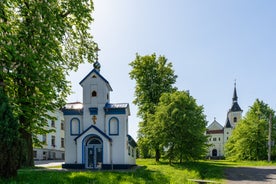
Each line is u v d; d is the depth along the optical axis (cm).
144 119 4034
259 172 2694
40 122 1970
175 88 4144
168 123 3253
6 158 1205
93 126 2875
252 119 5312
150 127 3447
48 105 2002
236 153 5650
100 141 2886
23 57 1700
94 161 2850
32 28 1869
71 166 2856
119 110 2931
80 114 2994
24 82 1795
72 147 2938
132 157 3256
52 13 1997
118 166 2798
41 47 1878
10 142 1211
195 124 3300
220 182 1911
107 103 3020
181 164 3359
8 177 1220
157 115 3334
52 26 1961
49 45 1891
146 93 4053
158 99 4041
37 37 1866
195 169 2709
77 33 2528
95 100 2994
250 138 5191
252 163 4247
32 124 1881
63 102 2314
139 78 4153
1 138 1184
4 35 1644
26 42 1853
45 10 1939
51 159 5684
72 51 2606
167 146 3341
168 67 4162
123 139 2884
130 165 2884
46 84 1844
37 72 1786
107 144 2838
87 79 3036
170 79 4178
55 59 1967
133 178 1562
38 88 1856
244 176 2364
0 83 1630
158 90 4075
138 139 4016
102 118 2953
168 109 3309
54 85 2050
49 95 1880
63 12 2341
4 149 1193
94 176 1450
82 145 2869
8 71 1714
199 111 3406
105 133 2917
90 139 2906
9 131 1212
